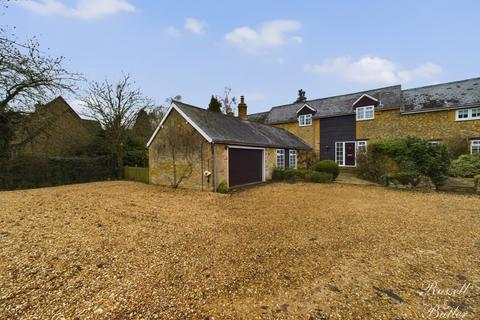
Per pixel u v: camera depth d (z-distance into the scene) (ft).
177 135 42.65
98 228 17.69
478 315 8.56
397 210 23.91
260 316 8.41
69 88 47.70
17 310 8.38
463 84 55.57
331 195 32.60
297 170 50.29
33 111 46.14
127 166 61.21
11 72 40.96
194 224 19.12
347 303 9.23
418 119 55.06
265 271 11.64
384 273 11.61
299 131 74.95
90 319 7.98
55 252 13.26
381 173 46.42
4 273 10.87
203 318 8.23
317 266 12.25
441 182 36.40
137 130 76.69
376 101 59.98
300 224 19.30
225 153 39.60
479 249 14.43
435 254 13.76
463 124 50.08
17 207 24.12
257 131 55.77
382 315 8.52
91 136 61.87
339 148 66.80
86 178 53.67
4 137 44.60
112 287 9.97
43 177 46.70
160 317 8.20
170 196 32.58
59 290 9.68
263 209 24.54
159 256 13.07
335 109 69.15
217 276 11.08
